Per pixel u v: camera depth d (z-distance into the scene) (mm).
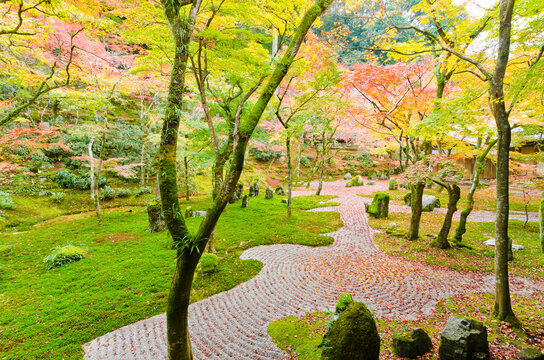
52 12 6750
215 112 12102
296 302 6641
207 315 6211
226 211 16406
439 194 19781
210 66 8055
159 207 12680
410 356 4098
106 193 17703
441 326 5203
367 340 3123
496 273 5145
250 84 9219
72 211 15773
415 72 9383
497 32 6645
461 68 8273
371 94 9922
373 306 6219
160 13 6074
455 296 6508
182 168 20438
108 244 10977
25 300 6930
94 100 11289
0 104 9703
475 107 7023
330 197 21531
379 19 7555
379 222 13977
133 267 8727
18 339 5402
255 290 7344
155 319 6141
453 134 7445
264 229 12898
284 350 4777
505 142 4750
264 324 5762
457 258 8727
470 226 12430
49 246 10773
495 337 4520
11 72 8984
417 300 6422
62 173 17641
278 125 23531
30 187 16266
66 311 6367
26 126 17219
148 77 17625
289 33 8664
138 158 21516
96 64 13312
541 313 5363
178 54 2889
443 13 7543
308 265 8922
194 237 2846
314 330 5250
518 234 11016
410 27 6422
